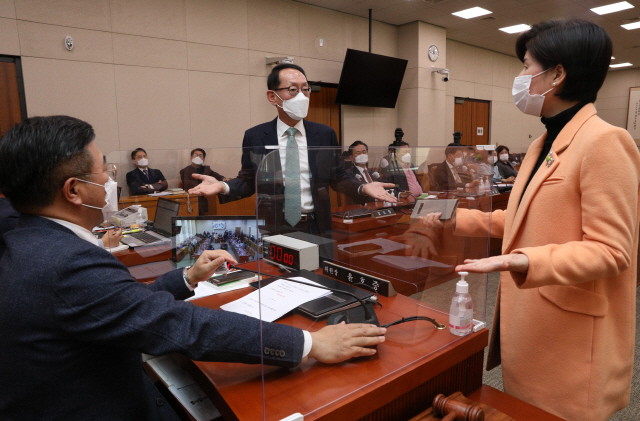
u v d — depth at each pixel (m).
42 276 0.65
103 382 0.71
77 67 4.36
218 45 5.43
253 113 5.85
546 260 0.84
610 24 7.73
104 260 0.70
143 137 4.90
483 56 9.65
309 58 6.43
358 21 7.00
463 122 9.52
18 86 4.06
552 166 0.98
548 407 1.02
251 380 0.79
